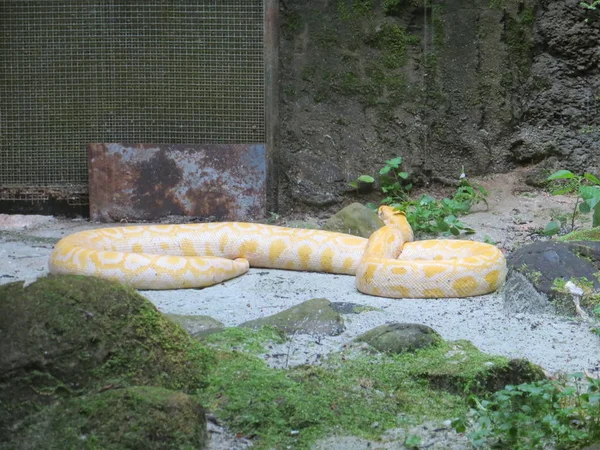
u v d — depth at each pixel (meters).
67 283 6.71
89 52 9.98
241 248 8.72
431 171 10.19
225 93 9.96
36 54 9.98
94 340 6.45
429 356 7.13
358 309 7.79
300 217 9.98
